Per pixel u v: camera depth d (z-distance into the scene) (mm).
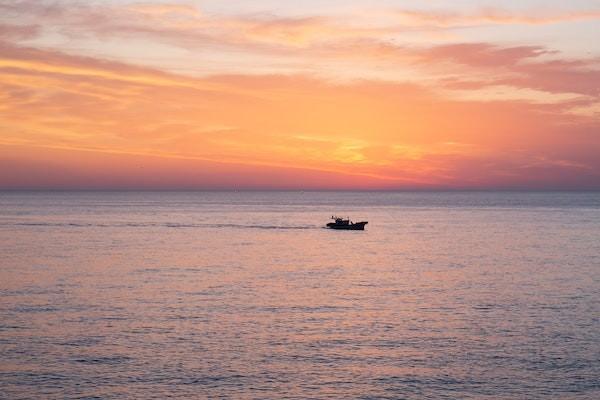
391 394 39812
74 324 54031
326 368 44000
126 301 63875
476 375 42781
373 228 171750
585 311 60312
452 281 78375
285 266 92000
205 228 167125
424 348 48344
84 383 40875
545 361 45375
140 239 132750
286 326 54250
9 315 57062
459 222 197875
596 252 110062
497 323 55656
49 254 103438
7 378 41469
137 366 43875
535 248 117250
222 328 53344
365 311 60250
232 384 41062
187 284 74750
